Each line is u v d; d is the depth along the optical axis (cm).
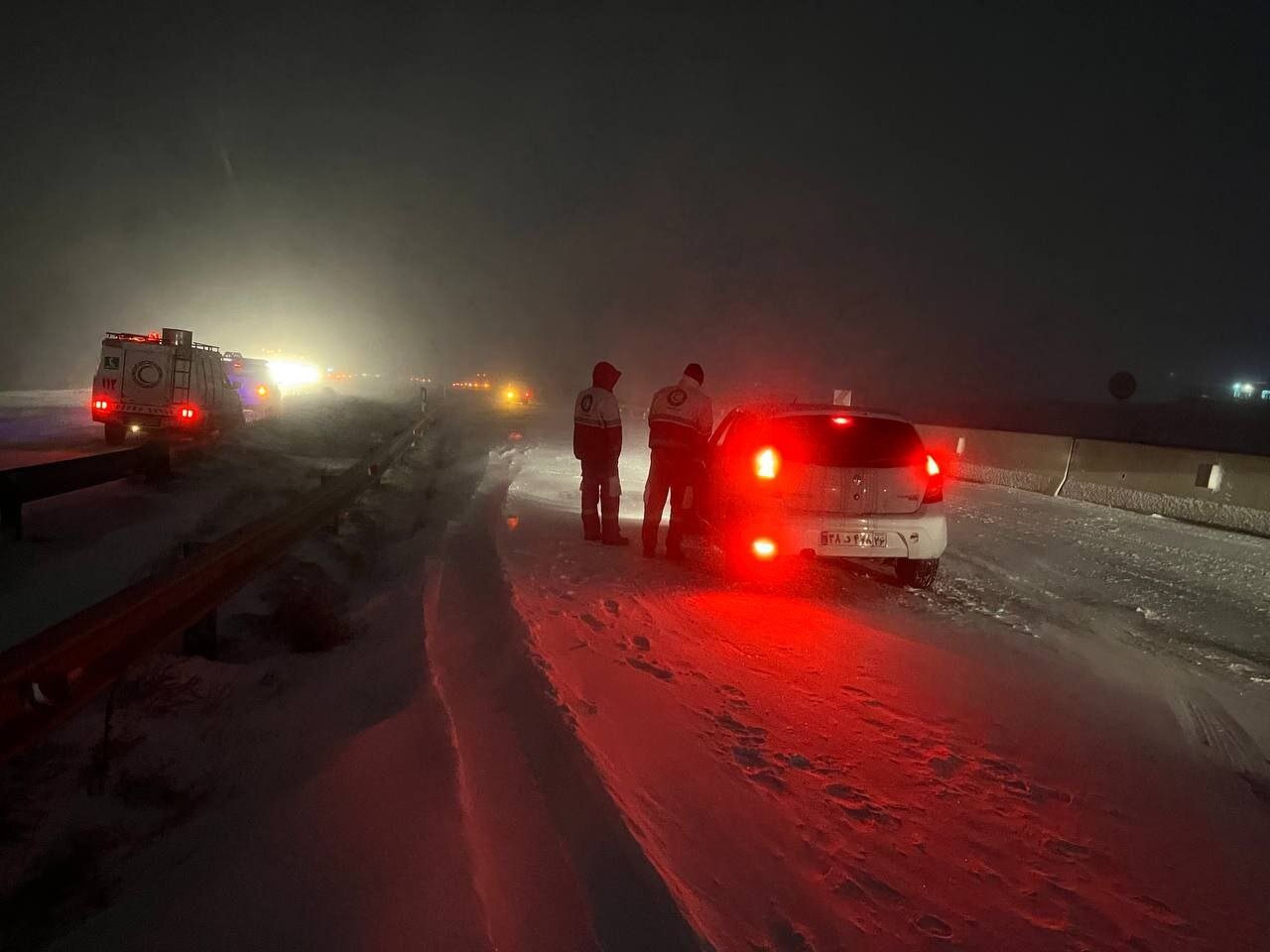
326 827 320
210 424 2083
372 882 283
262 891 284
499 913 266
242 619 620
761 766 416
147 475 1262
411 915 262
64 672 349
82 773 380
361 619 648
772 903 305
